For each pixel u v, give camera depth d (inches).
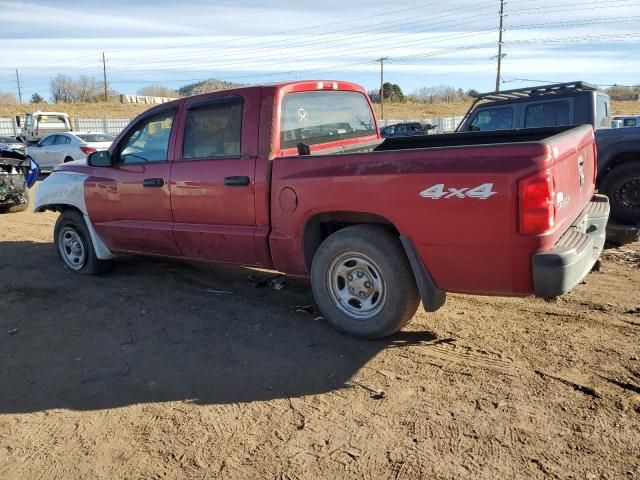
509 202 129.2
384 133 1151.6
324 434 119.1
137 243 216.5
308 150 172.4
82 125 1668.3
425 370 143.9
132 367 154.5
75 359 161.0
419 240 143.0
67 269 251.4
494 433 115.6
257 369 149.6
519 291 136.1
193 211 191.5
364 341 162.9
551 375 137.2
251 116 174.7
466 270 139.4
